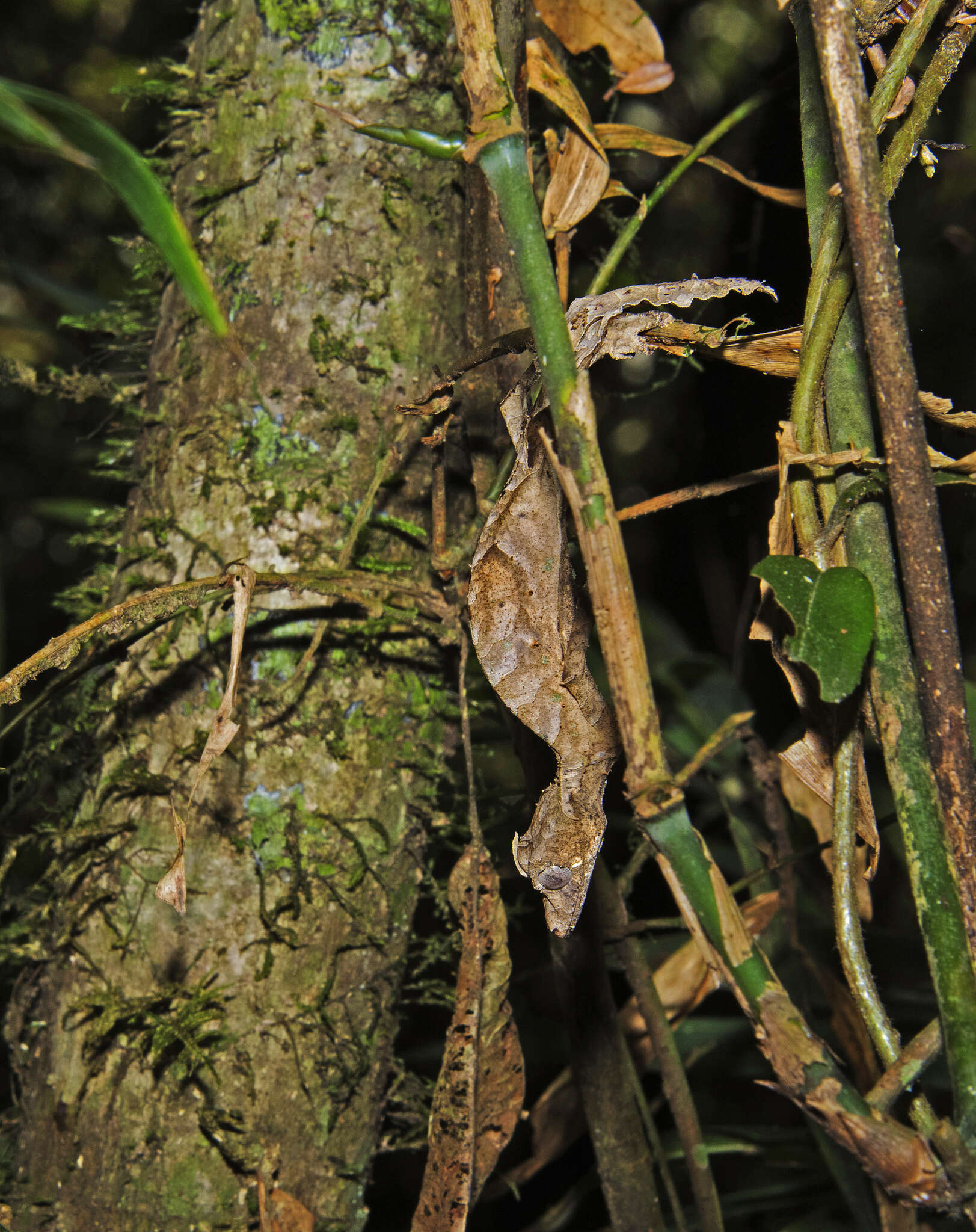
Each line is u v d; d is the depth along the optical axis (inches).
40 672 54.9
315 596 56.1
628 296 54.9
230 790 55.9
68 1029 56.1
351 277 56.2
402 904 56.3
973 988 54.0
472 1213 72.8
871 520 54.6
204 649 56.1
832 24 54.0
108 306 58.0
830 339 54.6
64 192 131.0
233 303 56.2
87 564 81.4
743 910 57.5
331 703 56.1
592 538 53.8
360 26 56.2
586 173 56.0
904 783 54.3
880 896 93.4
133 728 56.1
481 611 54.8
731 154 66.5
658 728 53.8
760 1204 58.7
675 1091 57.0
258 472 56.1
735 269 59.6
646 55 56.8
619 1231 56.6
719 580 102.0
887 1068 54.3
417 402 55.6
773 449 72.7
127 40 131.1
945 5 54.9
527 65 55.8
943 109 87.4
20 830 57.2
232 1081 55.8
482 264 56.1
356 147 56.2
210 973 55.9
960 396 99.0
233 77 56.4
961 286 98.0
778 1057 53.8
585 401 53.9
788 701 82.7
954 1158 53.7
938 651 54.1
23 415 141.3
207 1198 55.7
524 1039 72.0
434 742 56.6
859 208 54.0
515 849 54.7
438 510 56.0
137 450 56.8
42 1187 55.9
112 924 56.0
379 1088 56.3
